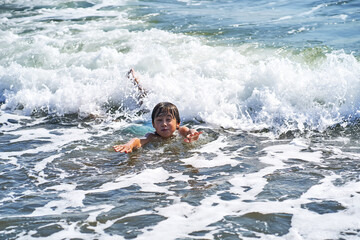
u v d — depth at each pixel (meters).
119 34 17.30
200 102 10.90
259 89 11.01
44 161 8.41
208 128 10.10
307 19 17.52
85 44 16.33
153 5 22.75
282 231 5.26
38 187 7.14
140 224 5.64
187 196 6.50
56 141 9.65
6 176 7.67
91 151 8.93
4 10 23.22
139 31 17.64
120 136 9.87
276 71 11.03
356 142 8.58
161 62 13.21
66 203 6.42
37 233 5.48
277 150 8.45
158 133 9.46
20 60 15.17
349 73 10.37
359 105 9.96
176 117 9.57
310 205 5.91
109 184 7.17
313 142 8.77
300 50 13.54
